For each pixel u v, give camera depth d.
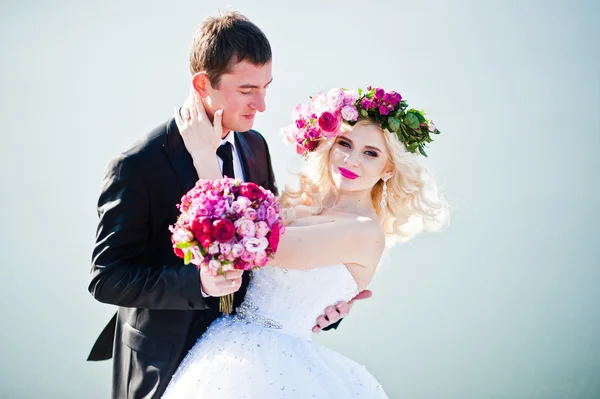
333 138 2.78
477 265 5.52
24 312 5.10
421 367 4.78
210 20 2.59
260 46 2.56
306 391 2.40
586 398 4.60
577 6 7.30
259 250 2.18
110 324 2.87
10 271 5.40
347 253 2.64
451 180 6.11
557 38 7.05
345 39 7.16
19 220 5.73
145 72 6.84
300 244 2.58
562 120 6.62
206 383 2.40
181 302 2.40
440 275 5.43
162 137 2.57
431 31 7.16
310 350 2.57
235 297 2.69
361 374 2.64
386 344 4.92
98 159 6.26
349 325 5.07
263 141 3.04
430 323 5.07
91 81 6.95
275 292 2.61
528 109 6.78
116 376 2.72
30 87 6.69
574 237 5.71
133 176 2.48
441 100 6.76
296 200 2.89
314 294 2.61
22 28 7.22
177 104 6.71
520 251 5.61
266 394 2.38
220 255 2.18
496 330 4.99
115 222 2.48
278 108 6.43
